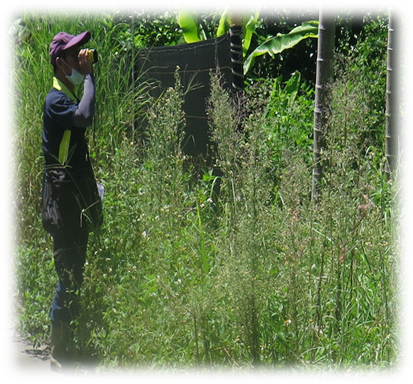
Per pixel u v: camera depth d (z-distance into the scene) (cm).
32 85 972
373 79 1086
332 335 595
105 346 609
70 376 632
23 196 906
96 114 935
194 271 636
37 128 939
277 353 578
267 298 570
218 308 581
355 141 687
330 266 639
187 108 986
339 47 1311
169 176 770
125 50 1117
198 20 1302
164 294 600
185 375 567
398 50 930
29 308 718
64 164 636
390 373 571
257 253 570
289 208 616
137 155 897
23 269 748
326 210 633
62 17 1000
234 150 740
